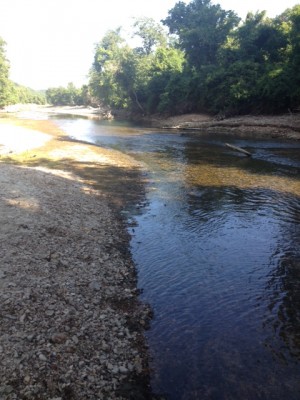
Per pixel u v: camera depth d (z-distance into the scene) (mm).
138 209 14406
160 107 58250
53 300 7578
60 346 6281
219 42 56594
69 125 50625
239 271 9516
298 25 40812
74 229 11586
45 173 18625
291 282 8953
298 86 38219
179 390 5762
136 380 5891
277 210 14047
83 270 9172
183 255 10492
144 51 77438
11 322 6648
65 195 15094
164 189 17172
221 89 47406
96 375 5836
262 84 41656
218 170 20984
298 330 7215
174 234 11961
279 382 5922
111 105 83875
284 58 45062
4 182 15203
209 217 13430
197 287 8820
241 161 23375
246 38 49625
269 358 6457
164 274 9453
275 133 35438
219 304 8109
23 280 8039
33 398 5211
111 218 13305
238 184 17859
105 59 85438
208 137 35688
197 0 69062
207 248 10906
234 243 11203
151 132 41500
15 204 12672
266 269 9594
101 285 8664
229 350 6664
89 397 5402
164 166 22281
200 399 5605
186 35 57250
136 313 7777
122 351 6500
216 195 16125
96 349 6422
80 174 19906
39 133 37094
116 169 21391
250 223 12781
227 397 5641
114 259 10125
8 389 5258
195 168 21609
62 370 5781
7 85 96000
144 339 6949
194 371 6152
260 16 50312
